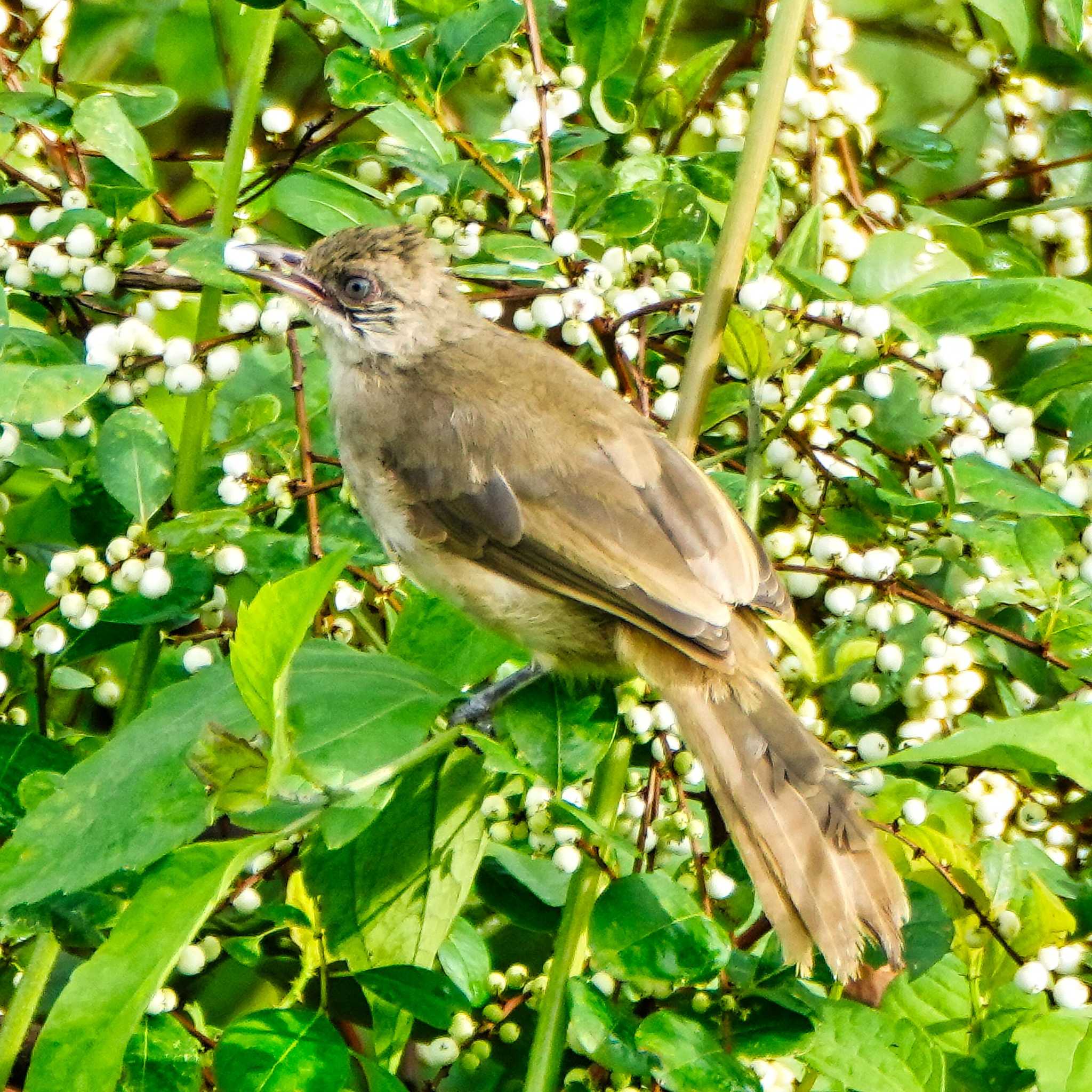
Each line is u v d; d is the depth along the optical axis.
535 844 7.47
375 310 9.89
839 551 8.44
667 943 6.86
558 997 7.53
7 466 9.27
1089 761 6.85
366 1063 7.39
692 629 8.45
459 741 7.78
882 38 12.43
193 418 8.96
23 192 9.48
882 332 8.00
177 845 7.06
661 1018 6.82
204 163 10.47
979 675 9.09
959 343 7.95
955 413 8.05
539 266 8.62
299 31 11.52
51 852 7.16
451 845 8.02
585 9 9.38
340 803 6.99
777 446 8.84
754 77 10.95
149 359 8.53
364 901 7.90
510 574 9.13
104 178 9.14
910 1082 6.96
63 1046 6.39
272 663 6.54
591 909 7.57
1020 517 8.50
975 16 11.52
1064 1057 7.16
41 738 8.45
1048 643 8.38
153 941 6.54
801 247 8.55
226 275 8.20
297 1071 6.86
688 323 9.02
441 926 8.00
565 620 9.05
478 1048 7.89
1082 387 9.51
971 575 8.65
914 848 7.74
